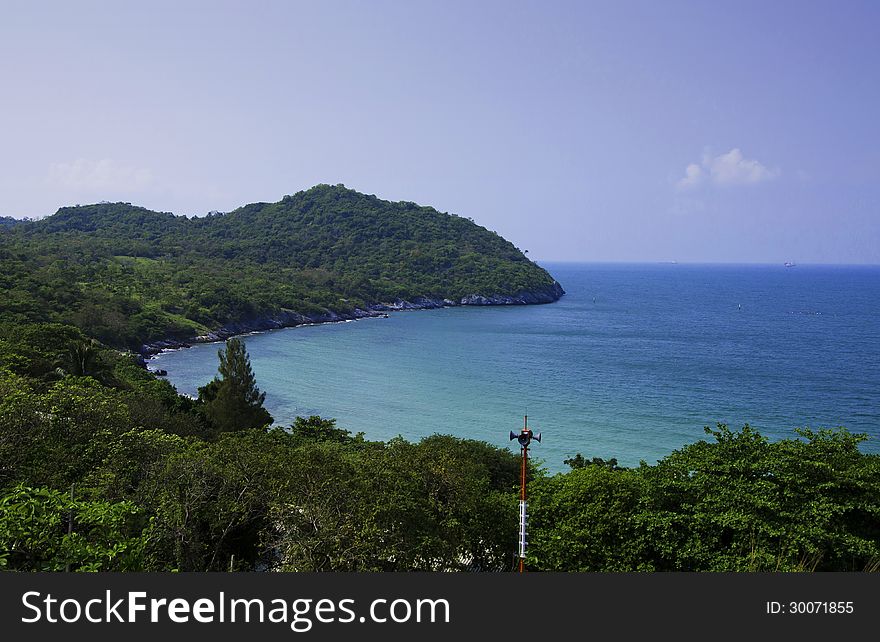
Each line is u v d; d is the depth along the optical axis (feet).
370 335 494.59
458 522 80.07
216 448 91.04
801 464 78.18
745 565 67.15
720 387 300.81
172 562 73.26
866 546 68.33
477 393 288.10
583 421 238.27
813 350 423.23
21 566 49.47
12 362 163.22
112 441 90.43
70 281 479.00
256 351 406.82
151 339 406.82
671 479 85.66
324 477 81.05
